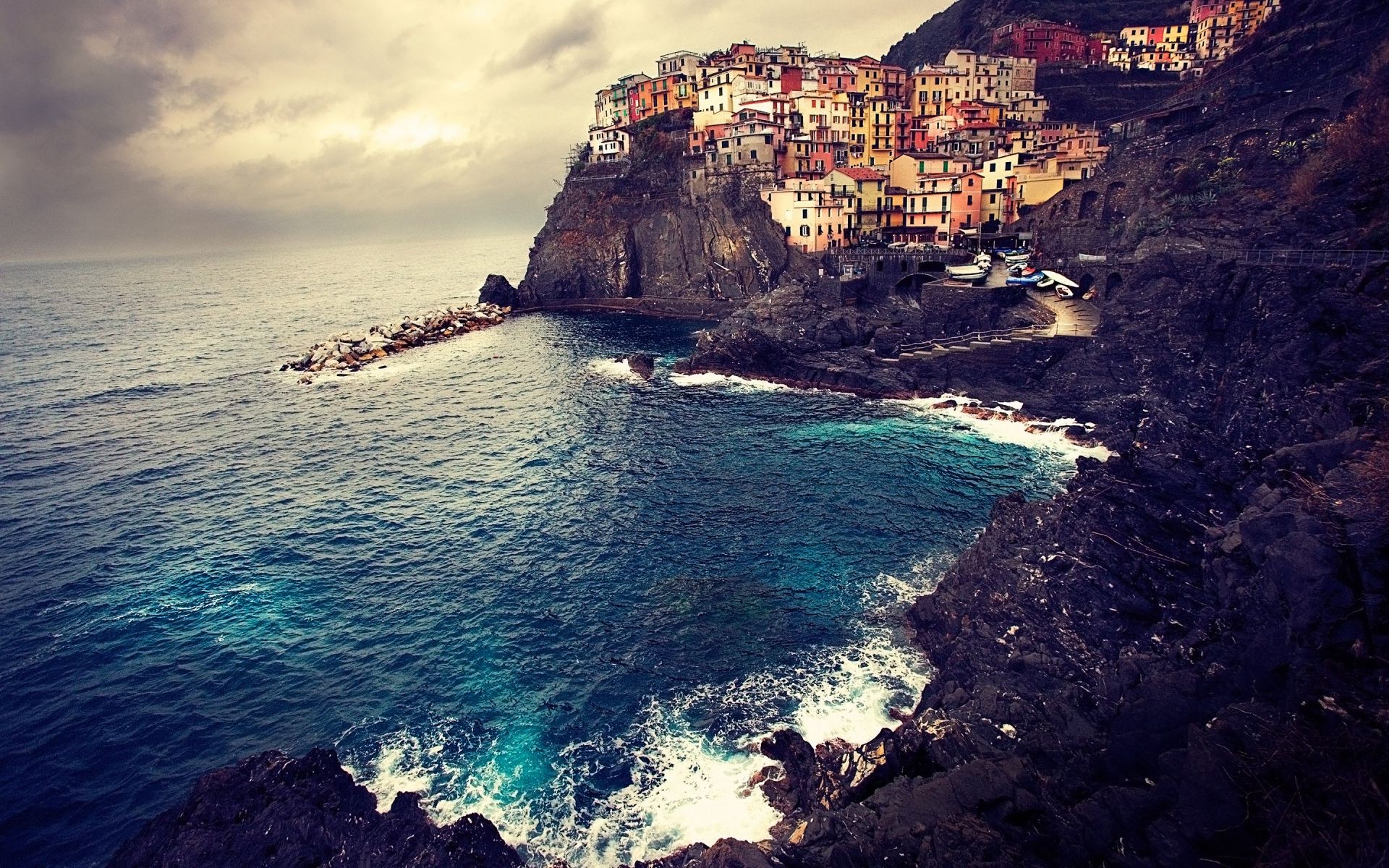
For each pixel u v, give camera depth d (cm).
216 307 19512
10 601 4472
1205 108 9325
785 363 8838
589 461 6575
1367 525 2233
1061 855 1938
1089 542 3438
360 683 3731
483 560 4884
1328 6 8850
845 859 2106
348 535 5281
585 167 15438
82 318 17762
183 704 3600
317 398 9125
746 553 4825
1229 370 5478
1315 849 1603
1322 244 5581
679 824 2866
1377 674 1917
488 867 2577
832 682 3591
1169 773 1988
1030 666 3098
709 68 14488
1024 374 7419
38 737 3397
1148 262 6769
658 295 13788
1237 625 2542
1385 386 3681
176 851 2547
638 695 3572
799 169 12694
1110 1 17475
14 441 7538
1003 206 11419
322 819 2670
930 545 4797
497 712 3509
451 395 9056
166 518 5609
